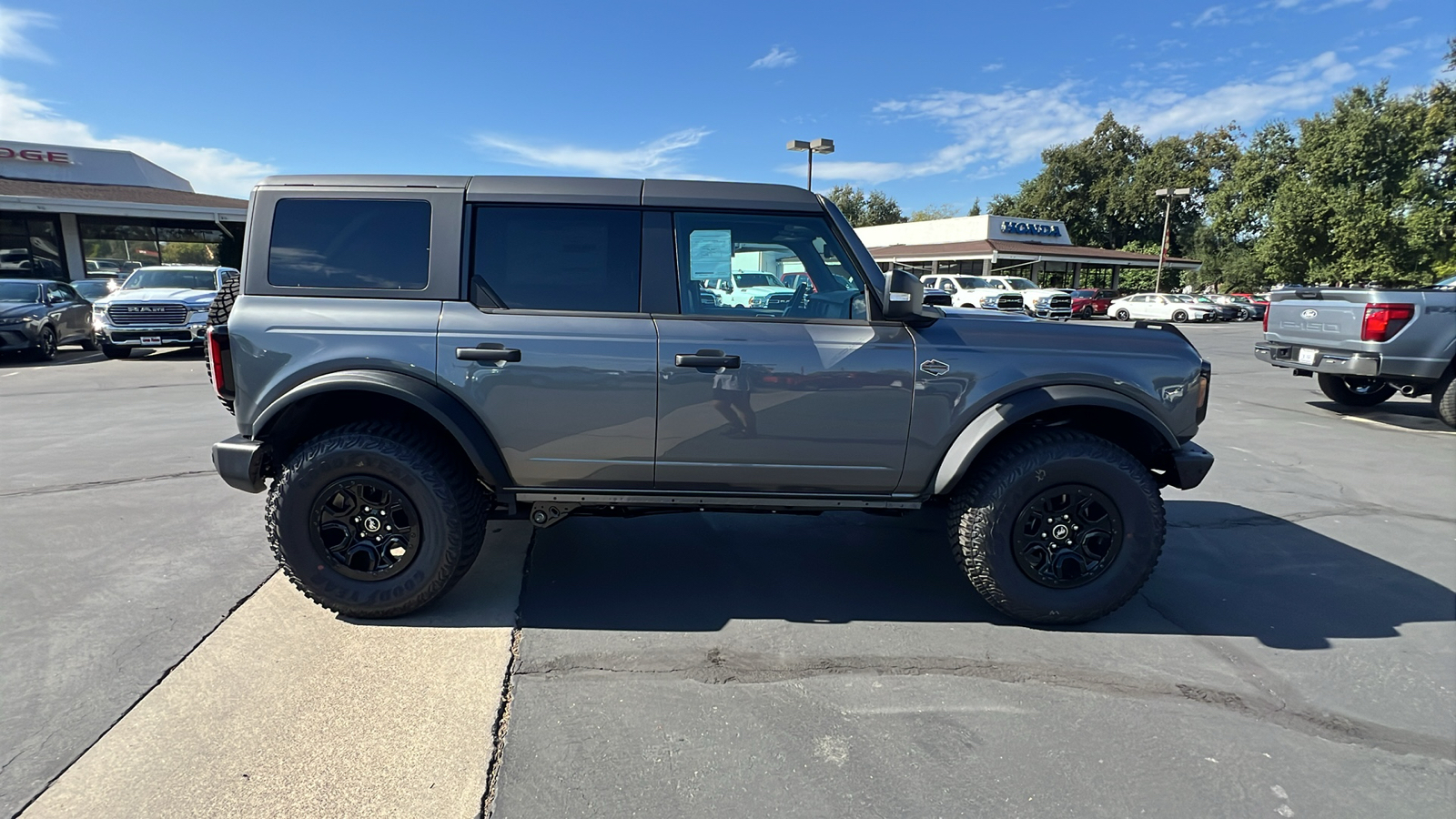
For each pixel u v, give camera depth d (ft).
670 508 10.80
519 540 13.44
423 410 9.60
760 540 13.71
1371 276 113.80
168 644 9.36
